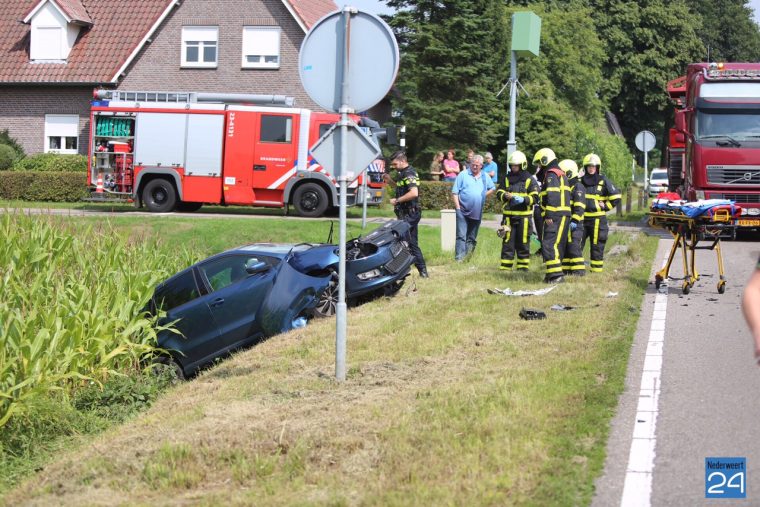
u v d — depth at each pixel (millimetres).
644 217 27359
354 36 8414
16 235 14172
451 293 13242
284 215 27531
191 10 35594
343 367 8500
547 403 7160
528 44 23359
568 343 9391
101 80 35844
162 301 12414
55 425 9656
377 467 6051
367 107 8430
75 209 27641
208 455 6445
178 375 12070
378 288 13125
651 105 64625
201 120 26656
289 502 5566
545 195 13930
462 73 37750
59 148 36812
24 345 9758
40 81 36250
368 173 27297
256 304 11898
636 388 7836
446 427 6676
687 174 22234
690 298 12500
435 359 9070
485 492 5438
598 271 15406
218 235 21312
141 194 27125
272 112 26312
